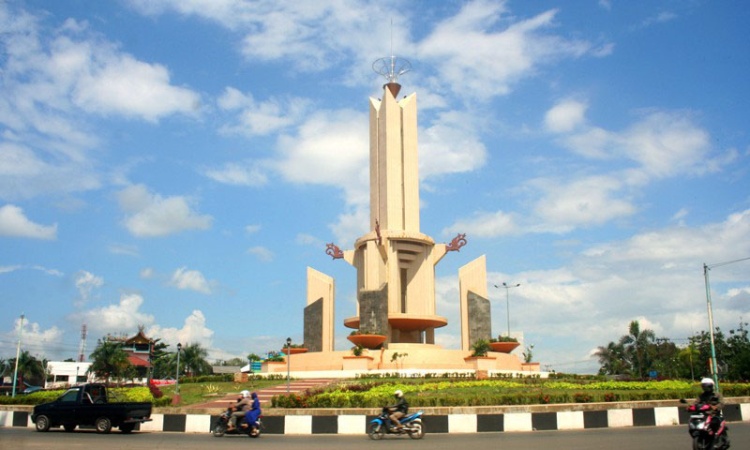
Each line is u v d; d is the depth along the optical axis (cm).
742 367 6906
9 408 3203
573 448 1845
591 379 5075
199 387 4609
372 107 6688
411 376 4816
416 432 2266
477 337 6106
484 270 6319
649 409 2634
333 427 2522
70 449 1920
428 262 6406
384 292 5897
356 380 4556
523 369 5700
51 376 10412
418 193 6456
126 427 2659
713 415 1659
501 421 2508
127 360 8056
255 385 4575
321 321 6278
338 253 6631
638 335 8219
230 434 2453
